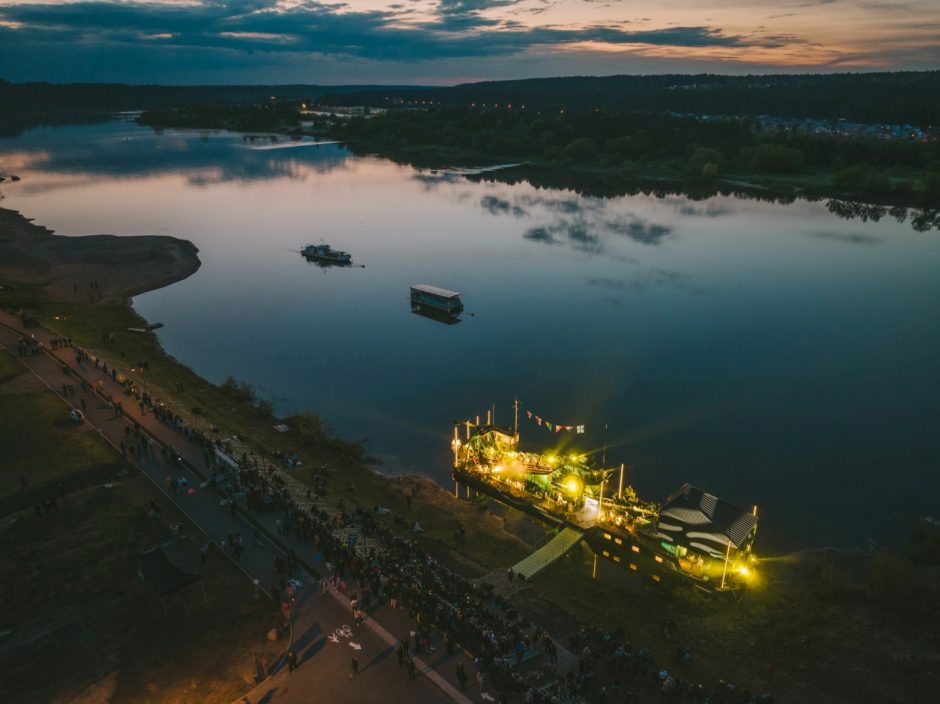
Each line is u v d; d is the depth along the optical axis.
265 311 120.12
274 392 87.69
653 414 80.38
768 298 122.25
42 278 130.88
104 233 169.00
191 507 55.56
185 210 199.75
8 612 43.69
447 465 70.94
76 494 56.91
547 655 41.69
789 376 90.00
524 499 62.84
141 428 69.62
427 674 38.50
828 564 53.81
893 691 40.84
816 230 176.25
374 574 46.34
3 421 69.19
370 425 79.25
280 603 44.41
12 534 51.53
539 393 86.81
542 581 52.59
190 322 114.00
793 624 47.25
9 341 94.88
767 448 71.94
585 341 104.00
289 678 38.16
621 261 147.88
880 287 127.69
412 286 130.88
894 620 47.09
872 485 65.00
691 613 49.22
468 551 55.66
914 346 99.31
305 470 65.94
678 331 107.25
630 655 41.34
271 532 52.12
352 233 176.12
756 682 41.47
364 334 109.06
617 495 61.72
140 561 47.09
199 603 44.41
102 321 110.56
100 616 43.06
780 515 60.72
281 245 164.25
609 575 54.81
